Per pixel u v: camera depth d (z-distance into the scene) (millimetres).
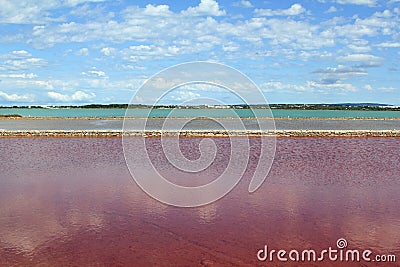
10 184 8719
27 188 8352
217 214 6660
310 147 15258
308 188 8492
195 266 4660
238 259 4855
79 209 6859
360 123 34562
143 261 4781
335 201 7457
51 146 15203
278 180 9305
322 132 20281
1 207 6922
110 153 13500
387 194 7973
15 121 35219
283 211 6816
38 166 10969
